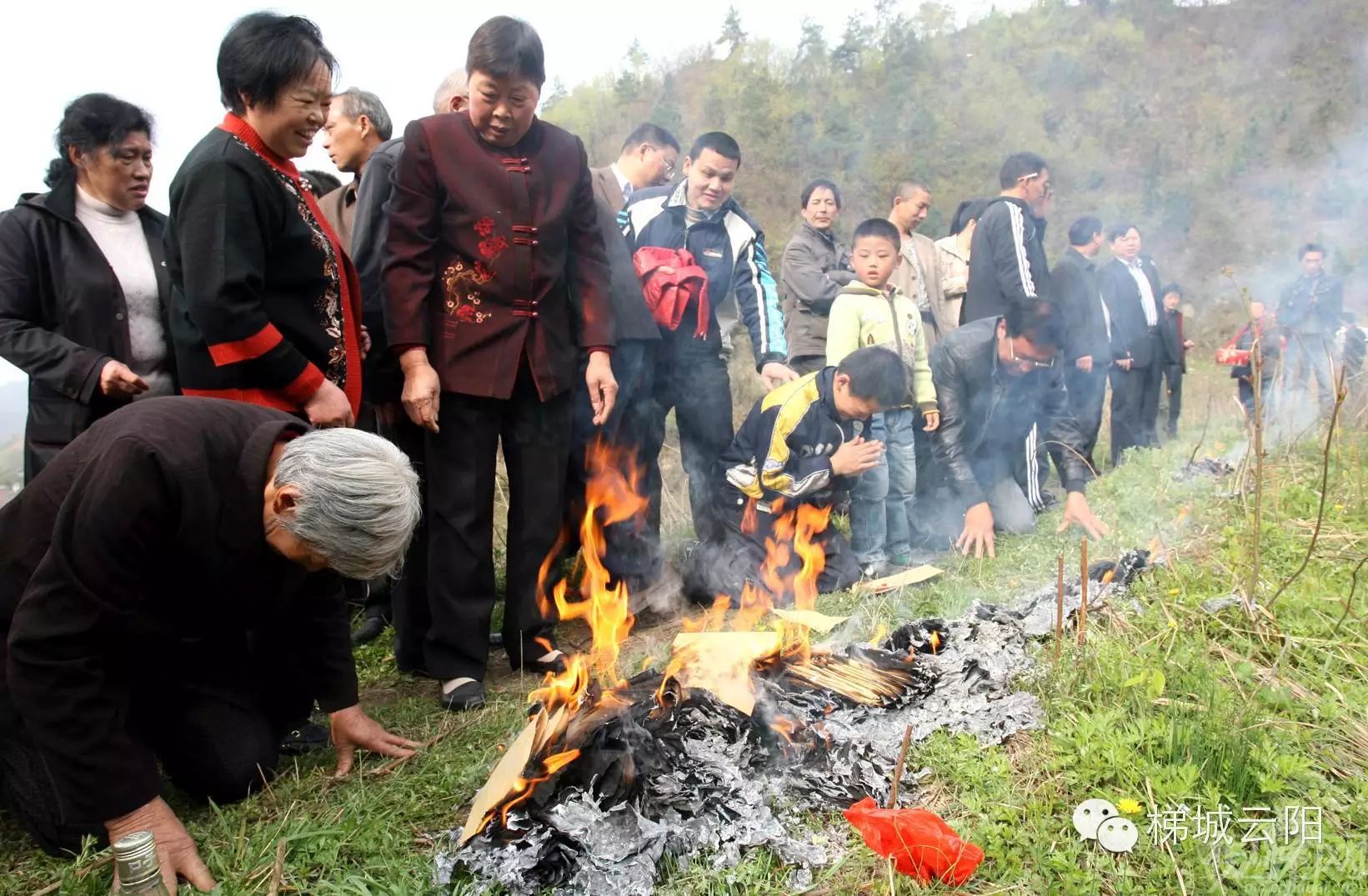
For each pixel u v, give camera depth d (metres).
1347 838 2.24
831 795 2.44
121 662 2.35
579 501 4.30
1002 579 4.22
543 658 3.65
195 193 2.90
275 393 3.03
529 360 3.50
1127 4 26.06
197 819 2.65
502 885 2.16
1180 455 5.94
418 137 3.40
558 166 3.56
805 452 4.22
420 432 3.82
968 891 2.14
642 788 2.34
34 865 2.45
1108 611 3.37
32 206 3.44
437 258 3.46
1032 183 5.78
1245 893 2.05
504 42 3.27
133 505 2.19
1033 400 5.07
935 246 6.27
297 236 3.10
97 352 3.37
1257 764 2.45
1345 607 3.23
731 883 2.16
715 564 4.34
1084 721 2.63
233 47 2.96
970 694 2.89
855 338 4.80
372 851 2.36
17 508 2.39
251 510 2.24
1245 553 3.84
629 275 4.14
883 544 4.68
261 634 2.77
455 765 2.78
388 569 2.23
